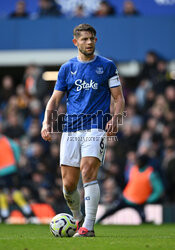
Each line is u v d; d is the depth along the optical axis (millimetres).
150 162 41531
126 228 33156
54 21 54406
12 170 44812
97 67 21234
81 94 21250
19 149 45750
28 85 54250
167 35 53656
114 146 48344
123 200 41469
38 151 47250
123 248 16328
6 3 55438
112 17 53781
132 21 53688
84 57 21344
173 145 46031
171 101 52094
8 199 43188
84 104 21188
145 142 48312
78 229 22391
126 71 54938
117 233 25688
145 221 41031
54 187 45344
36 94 53938
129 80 55469
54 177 45938
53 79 55125
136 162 41625
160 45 53625
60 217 21672
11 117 50938
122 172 45750
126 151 48219
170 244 17594
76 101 21359
